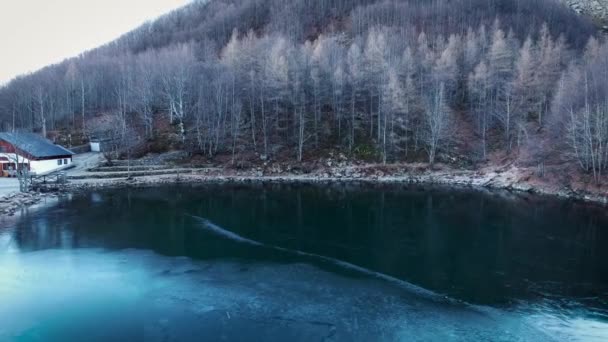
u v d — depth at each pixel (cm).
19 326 1800
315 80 7912
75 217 3962
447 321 1847
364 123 8081
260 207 4531
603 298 2097
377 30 11931
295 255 2822
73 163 7088
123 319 1866
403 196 5244
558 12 14538
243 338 1691
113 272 2473
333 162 7162
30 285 2266
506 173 6134
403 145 7481
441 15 13850
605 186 4778
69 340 1683
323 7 15450
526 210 4288
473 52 9506
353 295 2133
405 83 8262
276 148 7512
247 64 9025
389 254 2838
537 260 2691
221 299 2080
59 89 10306
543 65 8038
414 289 2214
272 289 2211
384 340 1680
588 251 2872
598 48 8900
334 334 1727
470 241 3142
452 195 5294
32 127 9419
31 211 4222
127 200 4906
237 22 16012
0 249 2938
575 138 5412
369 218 3966
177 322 1833
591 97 5809
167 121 8475
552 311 1952
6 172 6259
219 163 7194
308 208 4469
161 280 2344
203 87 8312
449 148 7212
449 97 8638
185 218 3956
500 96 8100
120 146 7538
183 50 11975
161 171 6781
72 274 2438
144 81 8894
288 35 13275
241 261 2694
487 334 1728
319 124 8050
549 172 5609
